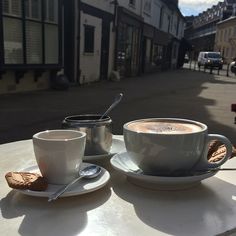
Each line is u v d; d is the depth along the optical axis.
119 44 19.58
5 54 10.13
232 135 7.01
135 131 1.23
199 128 1.29
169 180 1.20
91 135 1.51
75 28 14.38
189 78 23.53
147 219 1.06
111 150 1.68
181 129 1.28
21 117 7.88
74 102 10.38
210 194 1.25
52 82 13.16
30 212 1.09
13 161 1.64
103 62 17.77
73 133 1.27
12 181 1.17
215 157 1.39
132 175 1.25
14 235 0.97
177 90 15.30
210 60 36.19
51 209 1.12
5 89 11.16
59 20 12.34
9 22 10.16
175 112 9.55
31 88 12.37
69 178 1.22
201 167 1.30
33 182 1.17
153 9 27.06
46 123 7.37
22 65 10.77
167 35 33.19
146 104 10.78
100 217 1.07
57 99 10.80
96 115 1.65
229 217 1.09
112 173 1.44
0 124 7.15
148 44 26.70
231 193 1.26
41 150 1.18
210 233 0.99
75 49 14.56
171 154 1.20
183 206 1.16
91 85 15.53
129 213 1.10
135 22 22.05
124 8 19.08
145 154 1.22
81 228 1.01
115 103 1.68
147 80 20.39
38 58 11.57
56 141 1.16
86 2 14.95
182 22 44.50
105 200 1.19
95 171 1.31
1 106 9.16
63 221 1.04
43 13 11.51
